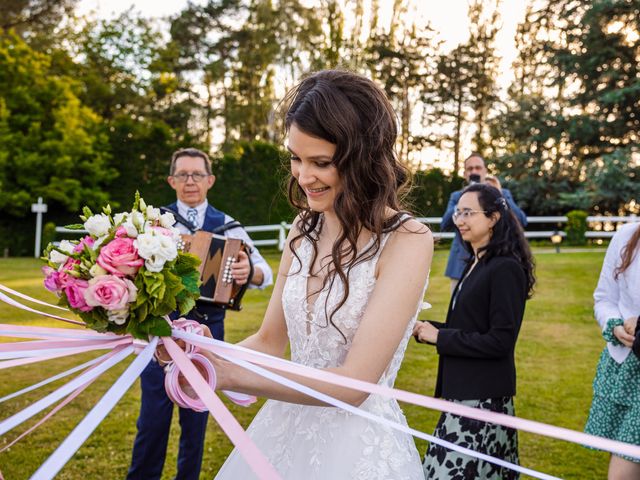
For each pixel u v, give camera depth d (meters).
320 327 1.74
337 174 1.62
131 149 17.27
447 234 17.53
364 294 1.70
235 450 1.88
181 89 31.84
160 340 1.53
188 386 1.55
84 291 1.46
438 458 2.72
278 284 1.96
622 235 3.01
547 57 21.27
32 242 16.97
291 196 1.94
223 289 3.46
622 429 2.77
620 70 19.72
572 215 17.69
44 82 17.11
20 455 3.81
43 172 16.41
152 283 1.47
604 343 6.90
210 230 3.90
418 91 28.64
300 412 1.80
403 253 1.66
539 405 4.87
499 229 2.88
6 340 6.14
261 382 1.51
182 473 3.40
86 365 1.58
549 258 13.53
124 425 4.39
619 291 3.02
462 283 2.95
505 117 21.66
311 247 1.85
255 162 17.44
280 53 24.05
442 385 2.82
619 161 18.86
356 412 1.37
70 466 3.72
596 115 20.27
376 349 1.57
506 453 2.77
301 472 1.74
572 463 3.89
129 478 3.33
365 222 1.66
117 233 1.55
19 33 25.73
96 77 23.61
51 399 1.30
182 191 3.90
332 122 1.56
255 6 27.70
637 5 19.08
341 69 1.69
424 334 2.81
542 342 6.91
